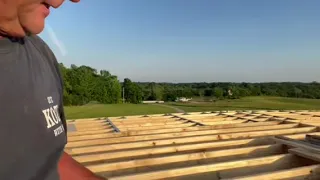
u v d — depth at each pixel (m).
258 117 8.50
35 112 0.86
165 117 8.45
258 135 5.37
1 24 0.74
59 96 1.08
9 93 0.78
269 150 3.98
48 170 0.88
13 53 0.83
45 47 1.09
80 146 4.27
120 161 3.43
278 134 5.53
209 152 3.68
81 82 42.59
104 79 50.16
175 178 2.95
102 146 4.13
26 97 0.83
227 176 3.08
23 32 0.78
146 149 3.95
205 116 8.82
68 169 1.22
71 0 0.85
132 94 52.66
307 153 3.35
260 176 2.72
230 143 4.40
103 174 3.16
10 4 0.71
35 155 0.84
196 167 3.05
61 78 1.16
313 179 2.91
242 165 3.28
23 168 0.79
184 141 4.69
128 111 17.80
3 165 0.75
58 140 0.97
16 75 0.82
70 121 7.43
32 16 0.75
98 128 6.46
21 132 0.80
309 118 8.25
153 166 3.37
